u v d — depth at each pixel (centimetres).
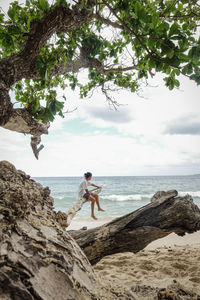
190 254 502
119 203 2038
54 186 4419
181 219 317
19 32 202
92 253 331
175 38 159
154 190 3394
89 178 580
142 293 209
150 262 447
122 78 432
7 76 188
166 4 238
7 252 93
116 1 209
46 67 197
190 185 4606
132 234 322
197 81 170
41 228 133
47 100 218
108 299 137
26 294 82
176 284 213
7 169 159
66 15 185
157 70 186
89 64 312
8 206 116
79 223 1121
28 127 245
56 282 100
